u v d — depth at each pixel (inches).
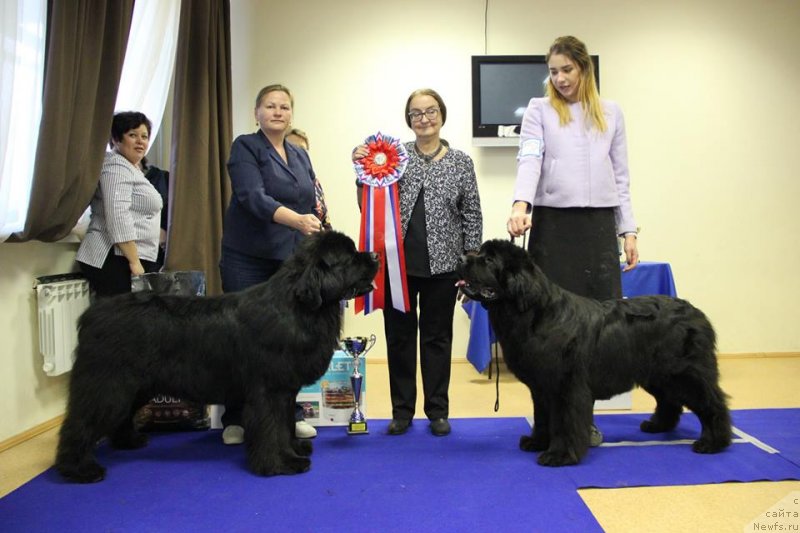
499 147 219.1
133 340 103.2
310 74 218.5
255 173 119.3
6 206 111.0
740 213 223.5
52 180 116.2
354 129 219.5
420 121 125.3
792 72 222.2
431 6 217.0
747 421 135.3
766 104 222.7
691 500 93.0
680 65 219.9
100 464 109.9
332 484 99.0
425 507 89.7
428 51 217.9
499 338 110.6
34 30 118.3
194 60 179.3
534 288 104.3
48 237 123.2
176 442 124.5
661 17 218.7
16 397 126.5
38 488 98.3
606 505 91.4
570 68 116.7
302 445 114.5
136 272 136.0
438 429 127.2
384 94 218.7
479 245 128.0
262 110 122.5
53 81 115.6
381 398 166.2
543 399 112.3
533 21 217.6
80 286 139.9
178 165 170.9
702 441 116.0
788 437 123.4
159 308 106.4
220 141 194.1
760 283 224.8
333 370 134.6
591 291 120.0
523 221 114.1
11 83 106.6
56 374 131.6
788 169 223.5
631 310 114.3
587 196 117.6
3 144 105.7
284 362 101.7
